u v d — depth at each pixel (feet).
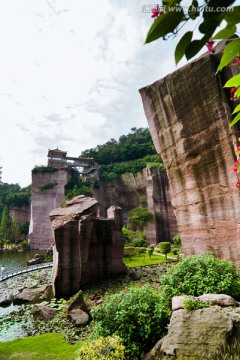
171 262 64.80
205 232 27.94
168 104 33.22
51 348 21.06
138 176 154.81
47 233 141.59
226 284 16.83
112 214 56.85
